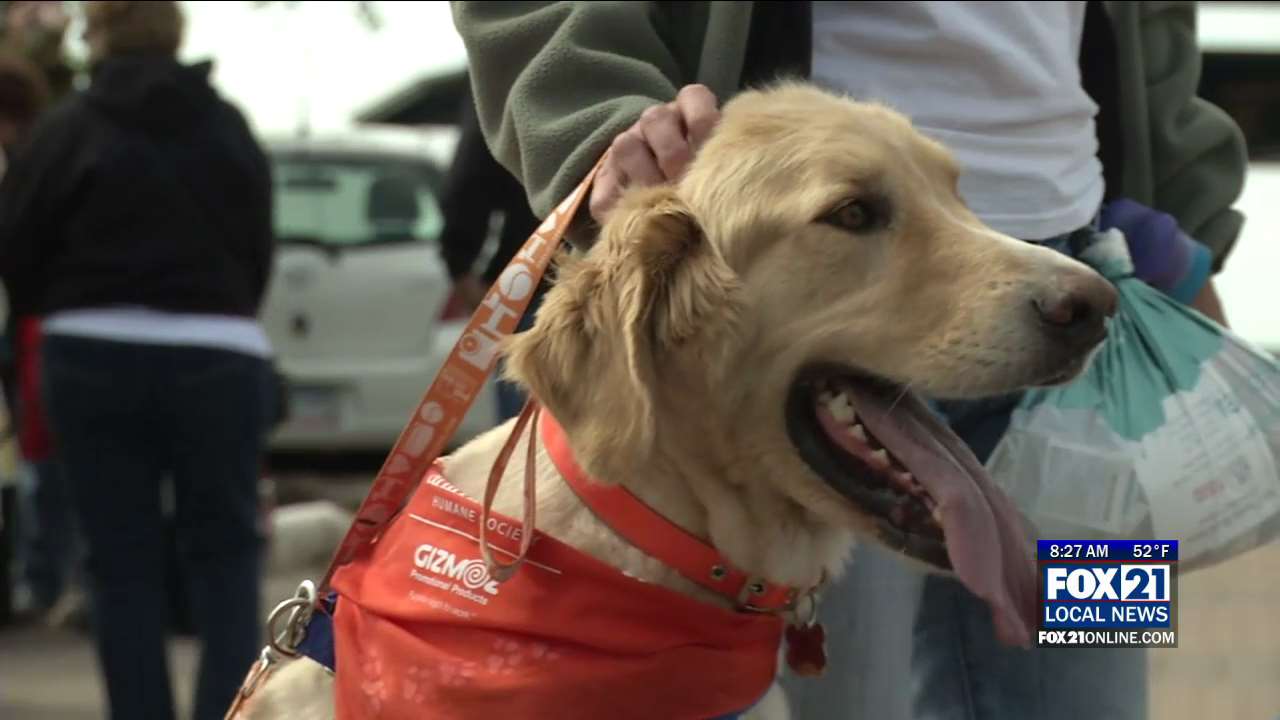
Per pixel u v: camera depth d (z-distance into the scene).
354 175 9.38
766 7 2.78
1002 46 2.76
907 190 2.31
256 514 4.79
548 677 2.20
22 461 6.71
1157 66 3.33
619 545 2.30
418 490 2.40
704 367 2.26
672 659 2.23
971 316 2.22
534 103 2.62
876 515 2.30
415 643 2.26
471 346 2.41
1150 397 2.80
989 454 2.86
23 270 4.63
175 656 6.25
